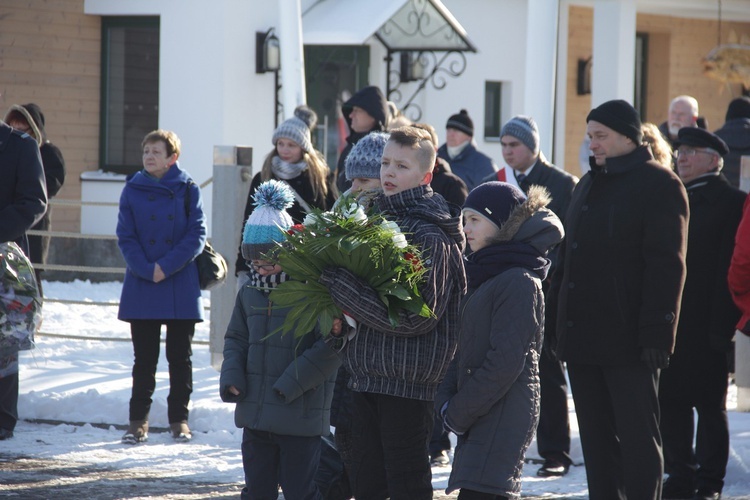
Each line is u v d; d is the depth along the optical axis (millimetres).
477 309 6512
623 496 8023
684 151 9188
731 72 23859
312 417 7285
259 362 7309
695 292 8938
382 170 6695
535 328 6438
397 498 6516
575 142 25297
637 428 7699
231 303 12773
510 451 6367
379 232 6191
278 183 7359
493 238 6691
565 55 23750
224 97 19734
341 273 6273
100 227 20703
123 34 20703
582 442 8047
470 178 13578
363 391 6594
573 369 8008
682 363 8898
